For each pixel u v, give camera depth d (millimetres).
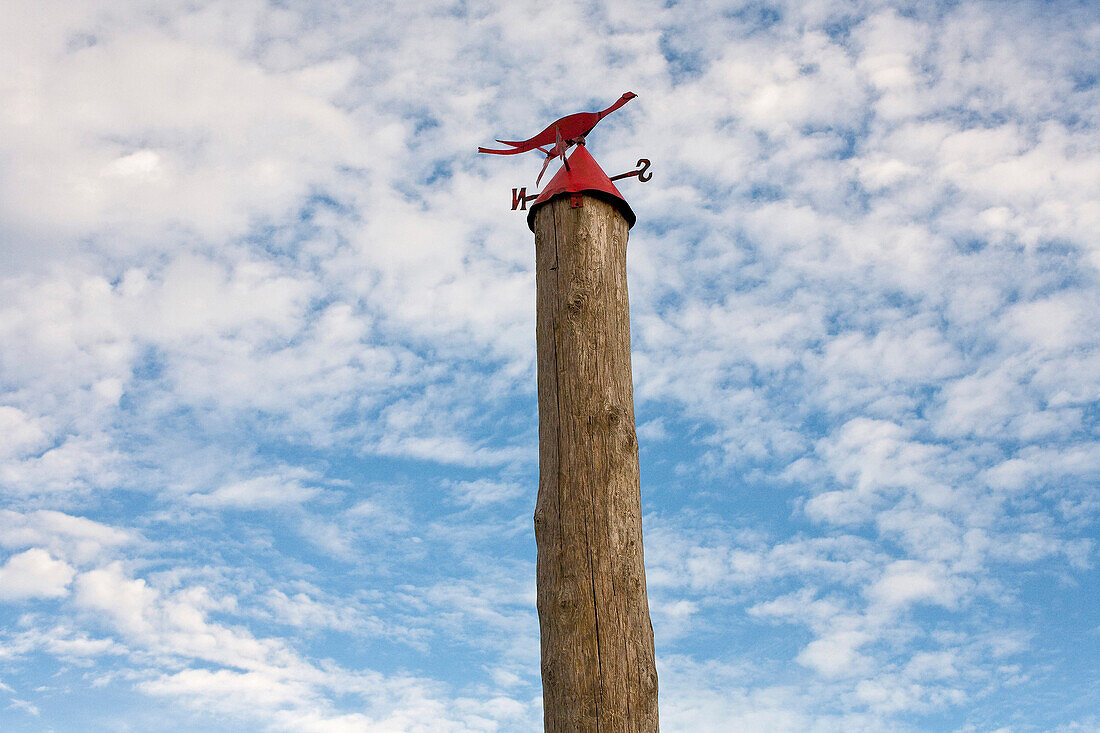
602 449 5125
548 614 4926
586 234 5551
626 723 4672
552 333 5418
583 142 6008
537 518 5164
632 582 4949
